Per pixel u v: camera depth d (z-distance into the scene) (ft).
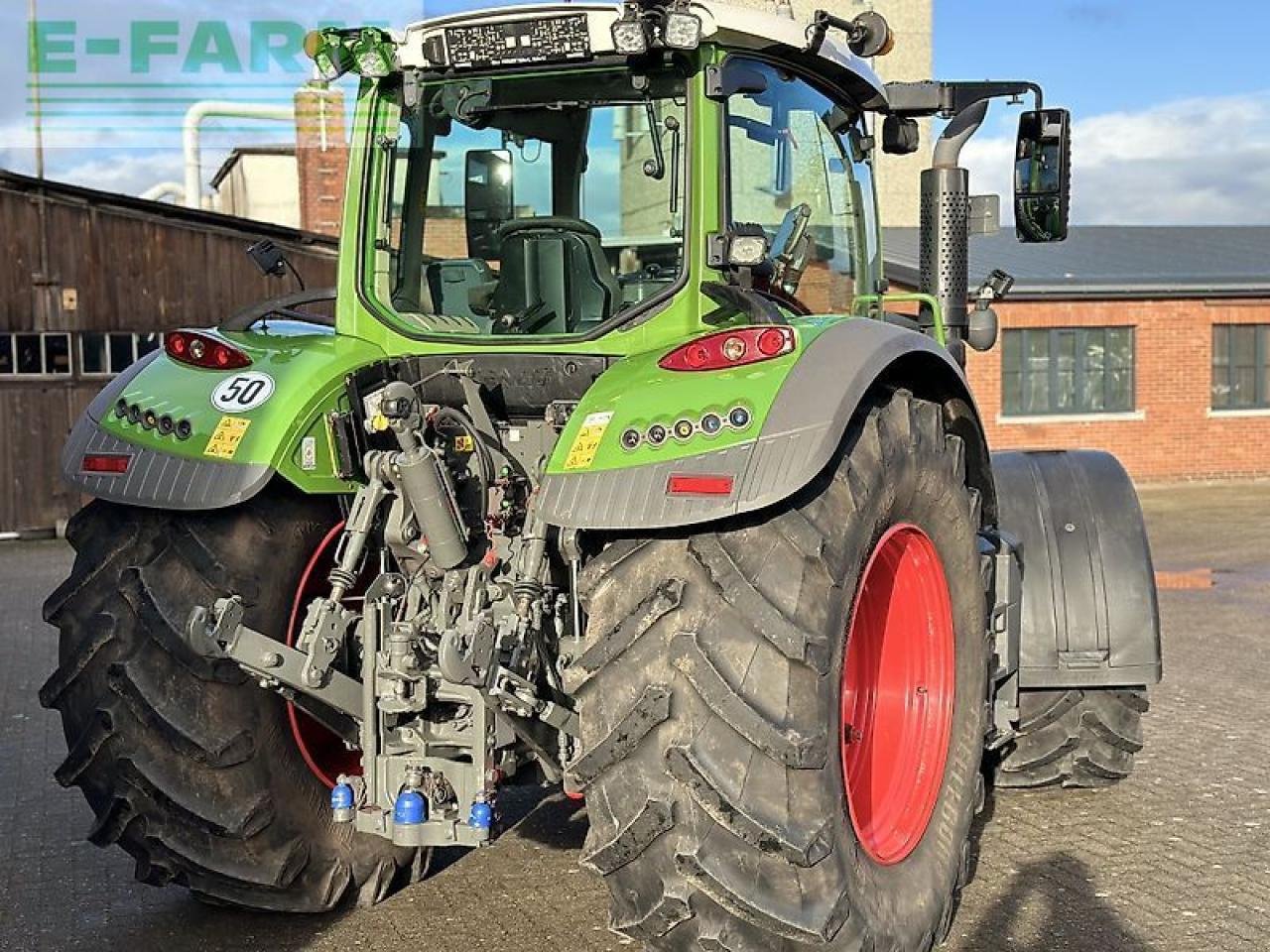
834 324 11.32
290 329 14.89
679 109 12.43
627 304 12.89
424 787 11.97
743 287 12.57
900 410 11.86
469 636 11.01
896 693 13.30
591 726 10.35
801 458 10.06
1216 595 35.68
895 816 12.65
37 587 39.45
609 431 10.66
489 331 13.33
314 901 13.43
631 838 10.20
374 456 12.16
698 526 10.55
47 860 15.79
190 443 12.29
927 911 12.12
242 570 12.55
